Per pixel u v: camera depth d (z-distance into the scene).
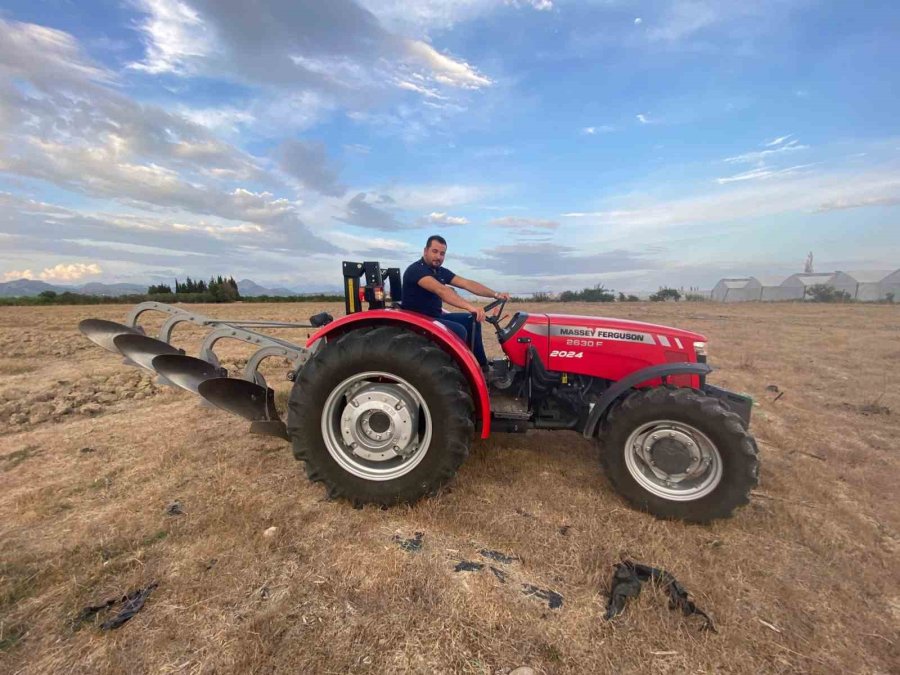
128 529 2.35
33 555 2.12
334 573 2.04
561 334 3.27
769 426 4.23
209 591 1.92
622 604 1.89
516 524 2.49
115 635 1.69
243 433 3.72
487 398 2.84
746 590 2.03
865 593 2.05
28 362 6.63
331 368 2.68
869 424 4.34
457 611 1.83
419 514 2.56
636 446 2.75
